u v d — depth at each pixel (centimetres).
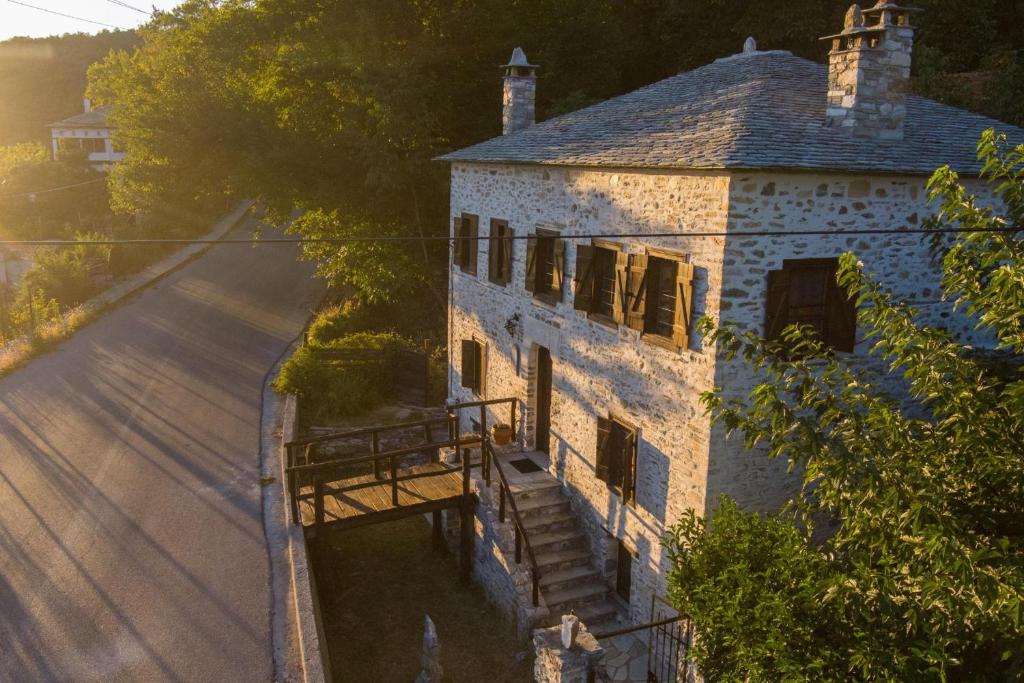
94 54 9275
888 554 659
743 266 961
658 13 2953
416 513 1288
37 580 1115
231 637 1002
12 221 4472
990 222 692
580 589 1247
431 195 2378
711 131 1050
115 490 1405
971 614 577
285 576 1141
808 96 1173
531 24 2648
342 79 2381
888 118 1062
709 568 829
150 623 1024
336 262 2567
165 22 2503
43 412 1798
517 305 1509
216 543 1230
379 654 1129
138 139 2441
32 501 1355
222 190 2608
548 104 2608
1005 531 662
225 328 2644
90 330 2548
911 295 1073
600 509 1263
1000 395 662
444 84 2470
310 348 2100
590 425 1279
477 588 1323
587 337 1269
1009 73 1952
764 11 2564
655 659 1103
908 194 1034
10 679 912
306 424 1823
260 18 2430
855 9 1027
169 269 3547
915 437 727
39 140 7600
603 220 1200
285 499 1385
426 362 2011
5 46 9188
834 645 696
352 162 2378
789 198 965
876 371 1075
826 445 707
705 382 994
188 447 1616
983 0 2439
